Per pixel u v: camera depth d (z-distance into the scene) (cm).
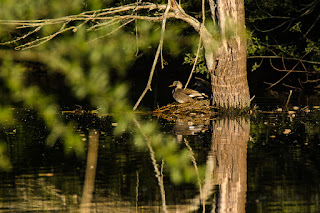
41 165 1159
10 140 1435
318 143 1346
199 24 1814
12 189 987
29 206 895
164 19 1298
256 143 1354
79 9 1628
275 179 1028
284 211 852
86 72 910
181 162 1160
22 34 1800
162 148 1309
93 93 909
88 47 942
